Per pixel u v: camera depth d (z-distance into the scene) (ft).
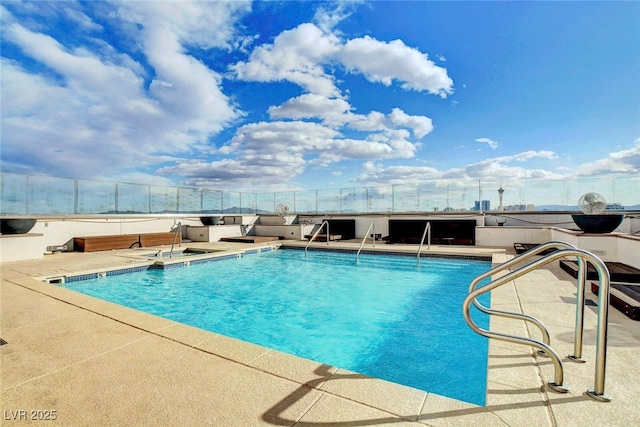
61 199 39.34
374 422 5.75
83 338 10.14
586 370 7.50
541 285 16.75
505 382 7.04
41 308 13.47
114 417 6.08
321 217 57.67
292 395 6.73
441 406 6.23
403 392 6.78
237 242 44.80
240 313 18.17
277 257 36.50
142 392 6.97
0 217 31.01
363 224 51.65
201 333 10.52
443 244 40.91
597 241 21.71
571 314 12.05
